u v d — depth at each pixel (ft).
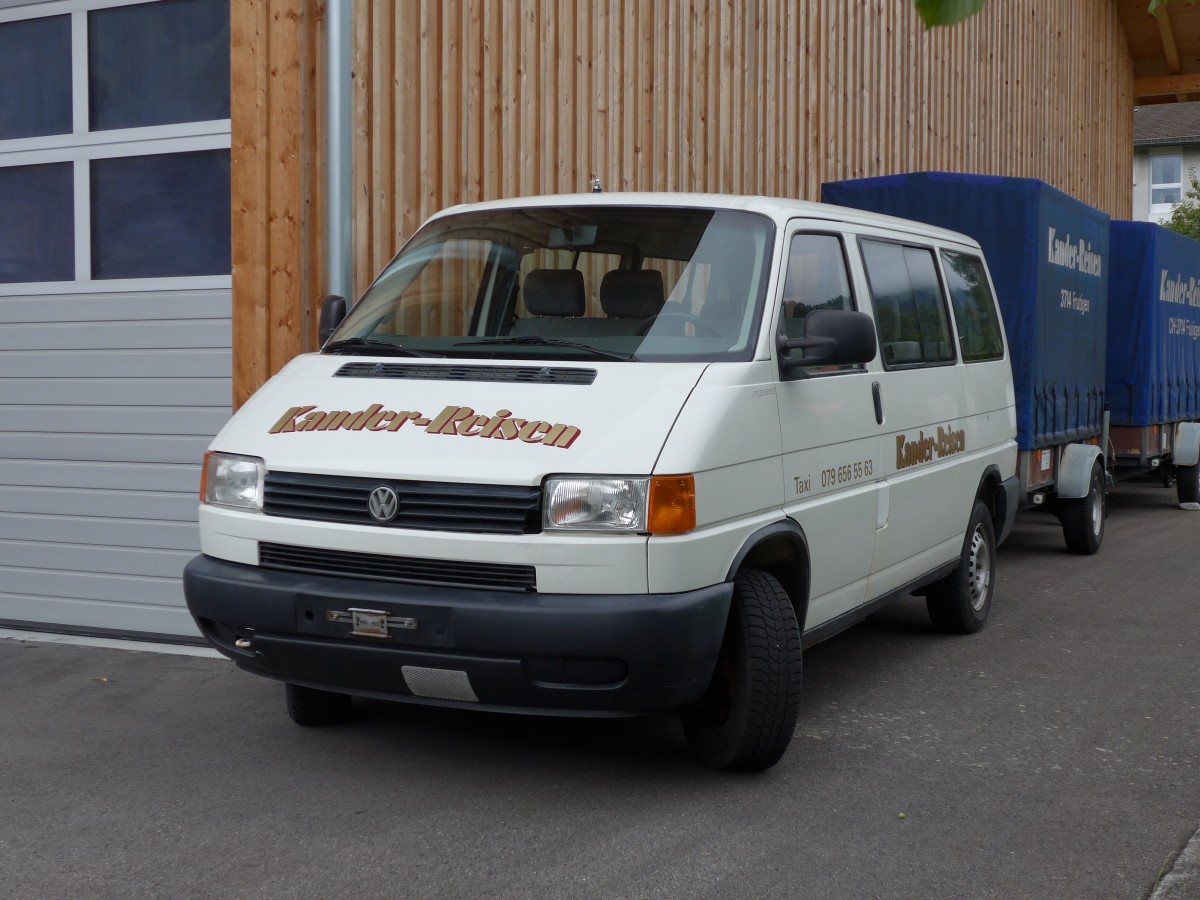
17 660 21.84
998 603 28.12
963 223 31.32
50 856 13.41
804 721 18.65
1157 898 12.56
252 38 22.24
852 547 18.42
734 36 36.40
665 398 14.85
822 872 13.09
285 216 22.18
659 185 33.01
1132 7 75.05
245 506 15.49
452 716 18.51
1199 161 156.87
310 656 14.80
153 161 23.68
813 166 41.14
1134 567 33.22
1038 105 62.75
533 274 17.72
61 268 24.31
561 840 13.85
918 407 20.98
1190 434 45.44
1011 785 15.89
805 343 16.47
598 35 30.45
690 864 13.24
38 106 24.62
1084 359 35.40
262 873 12.97
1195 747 17.58
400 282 18.85
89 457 23.81
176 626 23.29
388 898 12.39
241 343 22.52
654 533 13.98
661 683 14.08
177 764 16.35
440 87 25.34
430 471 14.33
